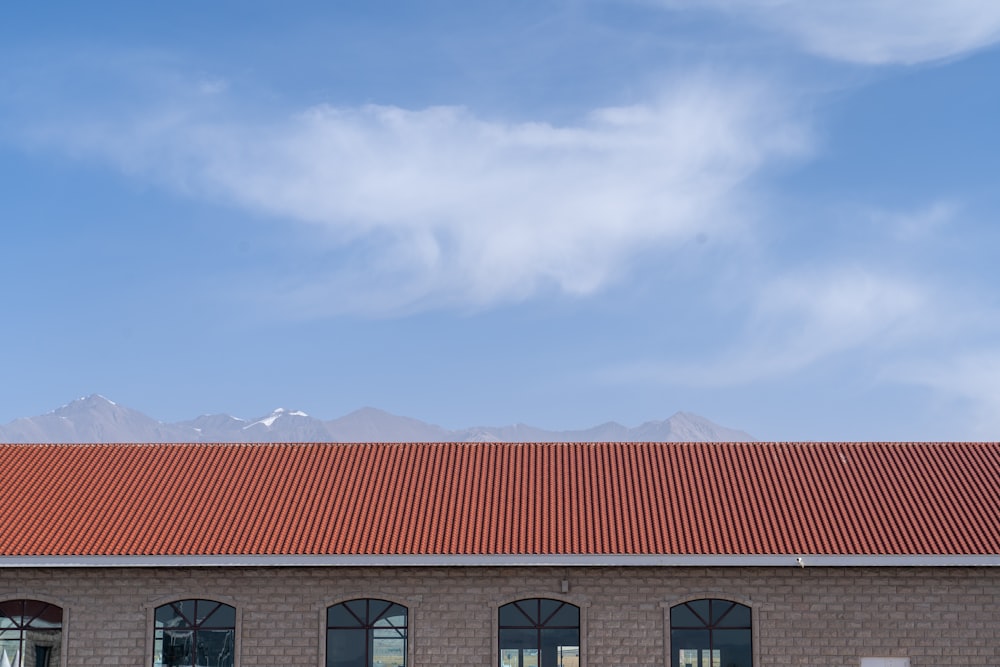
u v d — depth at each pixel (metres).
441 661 34.22
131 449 40.72
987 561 33.44
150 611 34.59
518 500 37.06
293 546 34.59
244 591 34.62
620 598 34.41
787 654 34.00
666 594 34.34
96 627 34.56
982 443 40.38
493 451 40.41
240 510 36.62
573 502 36.91
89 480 38.44
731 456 39.72
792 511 36.06
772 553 33.91
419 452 40.41
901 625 34.03
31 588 34.72
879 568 34.25
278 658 34.28
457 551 34.19
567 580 34.44
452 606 34.47
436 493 37.62
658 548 34.22
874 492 37.06
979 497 36.50
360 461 39.75
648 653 34.09
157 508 36.72
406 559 34.00
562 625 34.41
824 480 37.91
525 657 34.31
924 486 37.34
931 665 33.84
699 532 35.03
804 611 34.16
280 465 39.50
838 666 33.91
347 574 34.62
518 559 33.97
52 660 34.47
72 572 34.81
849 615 34.12
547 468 39.19
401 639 34.44
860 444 40.44
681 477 38.34
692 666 34.12
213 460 39.88
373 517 36.16
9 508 36.59
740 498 36.91
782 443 40.56
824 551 33.94
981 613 34.00
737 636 34.19
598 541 34.66
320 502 37.09
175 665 34.47
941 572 34.19
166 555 34.19
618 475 38.62
